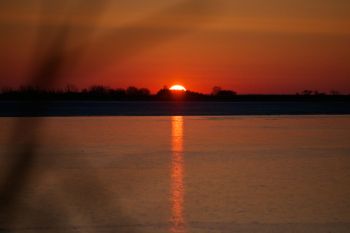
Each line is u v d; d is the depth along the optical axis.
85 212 11.92
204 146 28.53
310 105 91.69
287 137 33.88
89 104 81.44
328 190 16.42
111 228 11.02
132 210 13.32
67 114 58.22
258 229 11.66
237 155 24.92
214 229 11.66
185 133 36.34
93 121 47.38
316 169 20.78
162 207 13.77
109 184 16.80
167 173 19.44
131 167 20.70
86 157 22.69
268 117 56.50
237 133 36.50
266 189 16.47
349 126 43.59
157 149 26.91
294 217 12.86
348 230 11.70
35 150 1.19
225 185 17.17
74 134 34.09
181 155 24.75
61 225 10.95
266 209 13.70
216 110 71.19
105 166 20.55
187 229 11.64
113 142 29.73
